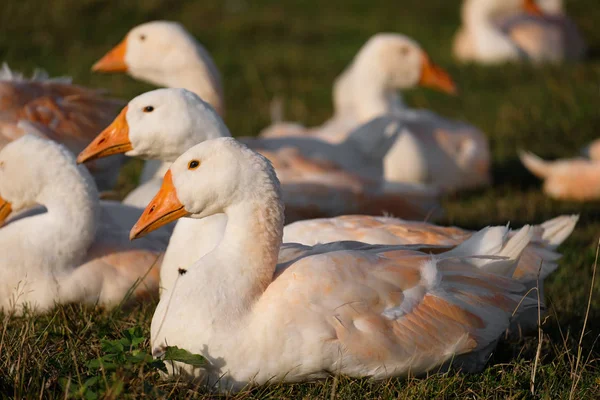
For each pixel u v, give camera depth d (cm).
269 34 2936
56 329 894
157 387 741
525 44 2778
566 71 2572
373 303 768
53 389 752
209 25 2938
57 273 969
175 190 798
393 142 1512
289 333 746
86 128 1273
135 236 802
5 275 959
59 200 968
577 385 809
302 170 1350
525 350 894
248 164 782
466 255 842
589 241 1316
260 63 2586
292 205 1303
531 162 1675
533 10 2825
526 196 1644
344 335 751
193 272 776
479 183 1758
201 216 809
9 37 2534
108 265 992
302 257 807
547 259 945
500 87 2445
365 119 1781
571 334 937
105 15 2797
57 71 2286
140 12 2877
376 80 1784
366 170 1486
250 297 764
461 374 816
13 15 2680
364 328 758
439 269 812
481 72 2573
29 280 960
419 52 1772
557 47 2819
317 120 2125
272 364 751
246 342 748
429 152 1725
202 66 1313
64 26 2670
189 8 3042
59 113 1255
